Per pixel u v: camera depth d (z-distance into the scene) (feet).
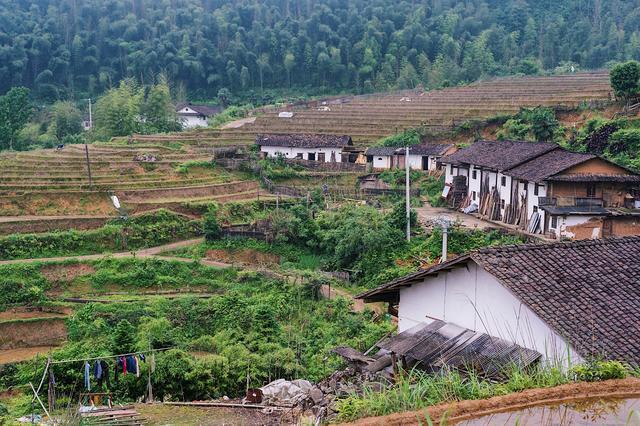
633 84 189.98
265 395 56.24
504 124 208.54
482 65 362.33
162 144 231.09
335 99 318.86
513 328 45.80
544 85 277.44
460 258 48.96
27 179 170.71
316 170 203.72
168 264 133.39
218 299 107.86
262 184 189.98
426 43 401.08
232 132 250.78
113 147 218.38
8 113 261.85
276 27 422.82
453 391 30.19
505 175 133.80
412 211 134.72
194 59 399.44
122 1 451.53
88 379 64.49
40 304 118.21
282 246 142.82
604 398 29.09
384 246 126.72
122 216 152.66
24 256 136.46
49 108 337.31
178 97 360.07
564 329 41.34
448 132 218.79
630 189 120.26
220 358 72.49
